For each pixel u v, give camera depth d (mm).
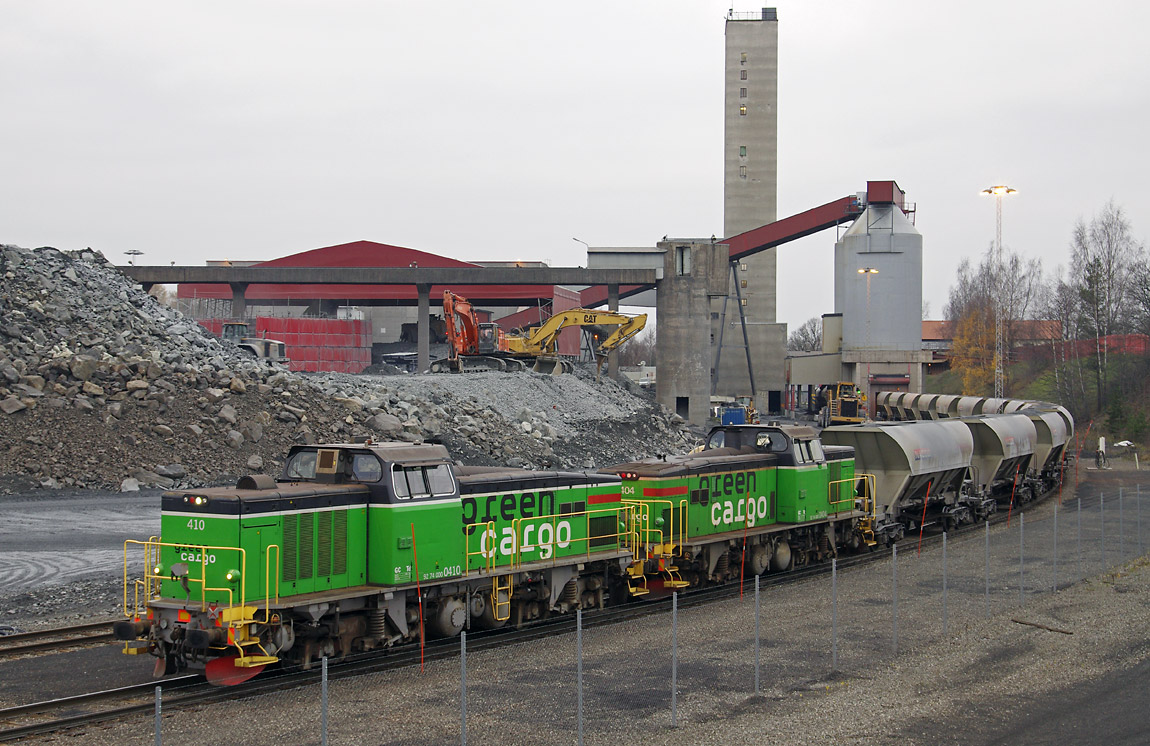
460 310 67750
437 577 17859
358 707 14492
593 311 71875
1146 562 27047
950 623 20328
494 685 15750
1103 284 81688
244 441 37375
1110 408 70750
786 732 13508
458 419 45875
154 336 42750
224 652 15477
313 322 88312
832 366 104312
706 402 80625
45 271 43781
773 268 130125
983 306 111438
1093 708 14555
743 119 128625
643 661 17375
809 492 27781
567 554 21125
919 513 34969
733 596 23859
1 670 16953
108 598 22688
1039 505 42719
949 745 13055
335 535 16609
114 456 35062
